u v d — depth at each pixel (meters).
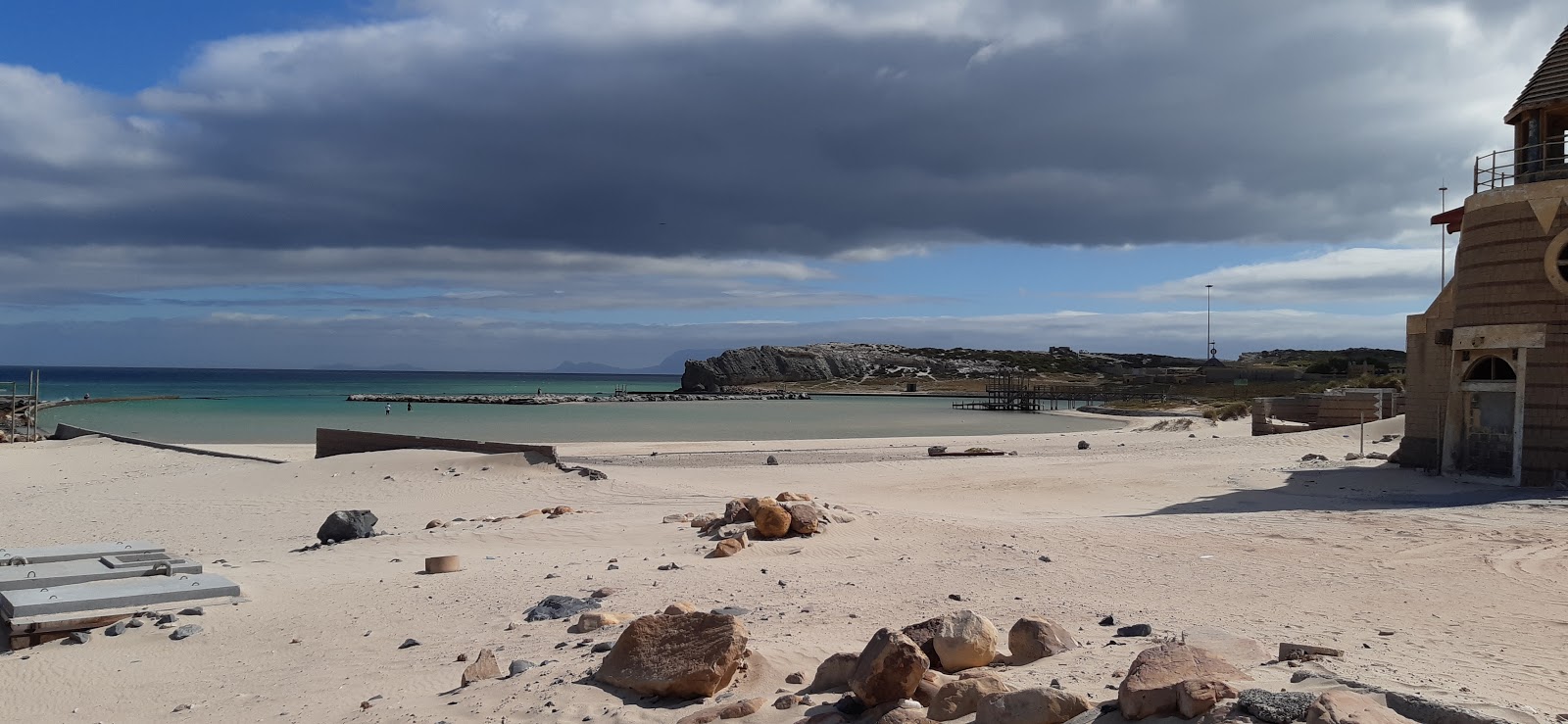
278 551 19.75
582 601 12.52
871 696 6.85
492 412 92.94
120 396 122.94
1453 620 10.14
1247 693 5.26
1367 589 12.05
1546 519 17.97
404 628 11.99
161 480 31.48
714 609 11.52
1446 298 27.58
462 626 11.87
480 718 7.63
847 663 7.63
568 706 7.61
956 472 31.91
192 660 11.19
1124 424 78.88
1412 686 6.50
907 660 6.77
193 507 26.66
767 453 43.03
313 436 58.59
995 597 11.97
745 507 18.98
